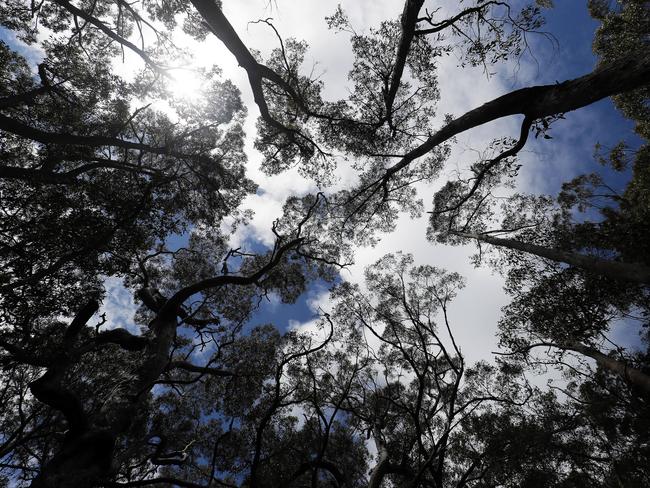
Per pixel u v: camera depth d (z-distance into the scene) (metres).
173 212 15.09
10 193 9.76
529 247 13.53
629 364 11.03
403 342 15.78
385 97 13.34
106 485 9.37
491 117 8.35
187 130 16.41
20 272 9.54
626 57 5.98
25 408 12.53
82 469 7.54
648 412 10.53
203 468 16.03
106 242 10.92
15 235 9.66
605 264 9.91
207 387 17.67
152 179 13.14
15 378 11.48
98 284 11.33
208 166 16.66
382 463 9.69
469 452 11.60
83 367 12.85
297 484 12.47
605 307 12.42
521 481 9.58
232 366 17.11
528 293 13.68
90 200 11.55
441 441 8.88
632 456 10.54
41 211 10.27
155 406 16.41
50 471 7.37
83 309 8.66
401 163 12.62
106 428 8.45
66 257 9.96
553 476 9.76
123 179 14.35
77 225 10.14
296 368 12.98
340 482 9.84
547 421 11.18
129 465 12.98
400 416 13.53
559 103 6.98
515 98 7.72
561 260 11.67
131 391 10.23
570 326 12.56
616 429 11.09
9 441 10.31
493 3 11.14
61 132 13.07
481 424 11.17
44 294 9.59
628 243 11.19
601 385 12.43
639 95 16.19
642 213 11.41
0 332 9.23
